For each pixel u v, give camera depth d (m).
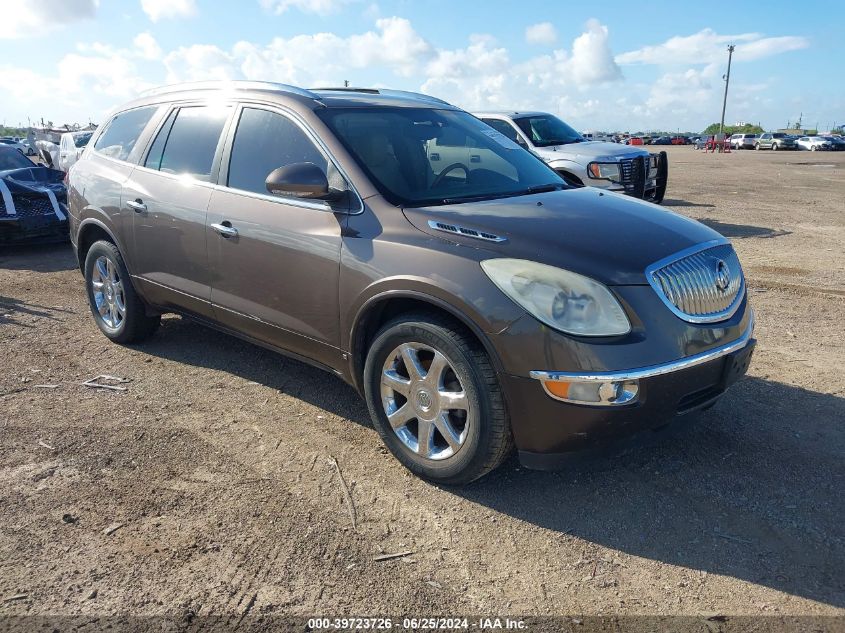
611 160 10.58
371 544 2.91
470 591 2.64
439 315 3.21
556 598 2.60
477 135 4.50
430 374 3.26
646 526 3.04
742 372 3.40
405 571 2.75
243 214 4.03
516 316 2.91
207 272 4.34
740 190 17.33
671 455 3.63
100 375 4.77
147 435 3.88
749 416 4.05
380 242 3.38
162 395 4.44
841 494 3.26
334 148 3.74
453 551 2.88
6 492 3.28
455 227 3.26
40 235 9.04
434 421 3.29
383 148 3.87
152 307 5.06
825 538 2.93
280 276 3.85
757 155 41.75
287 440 3.83
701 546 2.89
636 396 2.87
